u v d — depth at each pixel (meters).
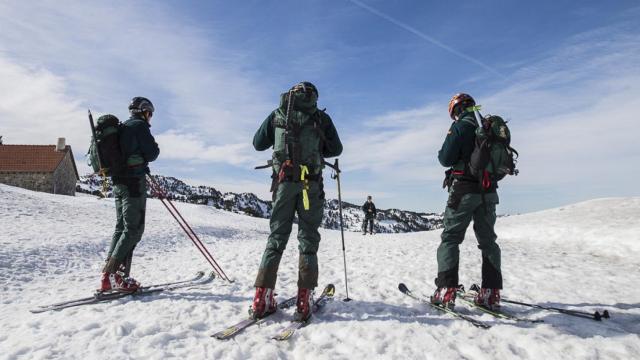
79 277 6.85
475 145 3.62
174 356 2.84
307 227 3.62
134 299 4.43
